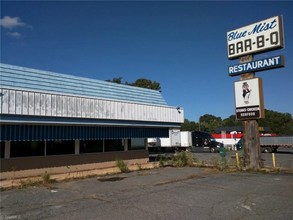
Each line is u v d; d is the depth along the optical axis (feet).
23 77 62.28
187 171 63.98
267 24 64.54
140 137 80.84
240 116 68.03
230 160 83.10
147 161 87.92
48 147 63.00
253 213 28.25
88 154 70.95
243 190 40.40
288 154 130.41
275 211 28.86
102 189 43.73
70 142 67.51
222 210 29.58
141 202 33.88
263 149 144.05
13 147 57.31
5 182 52.65
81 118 63.10
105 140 75.97
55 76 69.26
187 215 27.89
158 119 82.74
